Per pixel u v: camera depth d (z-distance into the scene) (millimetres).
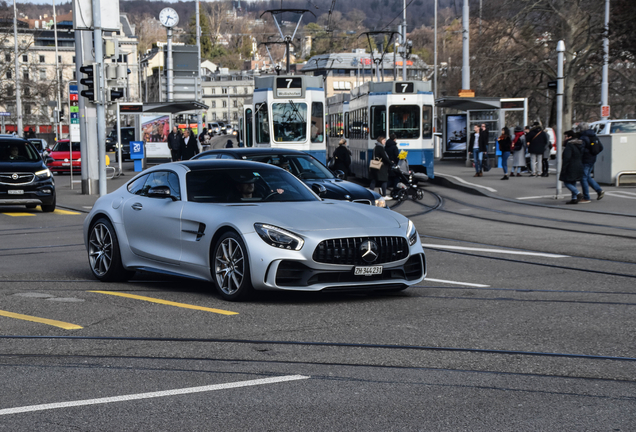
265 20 180375
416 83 27969
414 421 4238
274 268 7457
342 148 22312
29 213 19688
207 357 5637
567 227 15023
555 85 20875
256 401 4602
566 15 42688
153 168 9398
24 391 4832
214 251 8039
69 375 5188
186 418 4301
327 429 4121
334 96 37344
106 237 9414
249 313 7242
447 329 6512
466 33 35750
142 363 5484
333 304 7715
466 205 20094
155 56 136750
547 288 8672
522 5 43062
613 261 10742
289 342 6070
